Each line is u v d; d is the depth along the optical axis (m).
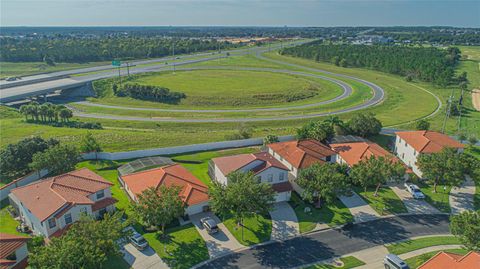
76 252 32.25
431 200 55.59
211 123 105.25
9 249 37.16
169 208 42.69
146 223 45.12
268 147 68.06
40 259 31.70
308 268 40.53
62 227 43.44
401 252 43.25
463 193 57.78
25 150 61.03
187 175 56.50
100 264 33.75
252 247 44.09
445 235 47.03
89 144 69.88
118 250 38.03
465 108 119.06
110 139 83.00
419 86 157.88
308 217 50.69
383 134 84.62
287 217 50.69
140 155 71.50
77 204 44.72
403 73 181.50
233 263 41.19
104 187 49.50
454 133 89.44
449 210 53.00
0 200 53.56
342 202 54.66
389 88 154.50
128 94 142.50
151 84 156.12
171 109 125.50
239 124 104.50
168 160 64.75
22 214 47.75
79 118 111.56
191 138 85.69
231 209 44.69
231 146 78.25
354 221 49.88
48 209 43.09
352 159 63.88
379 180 53.06
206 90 145.62
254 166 56.47
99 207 48.34
